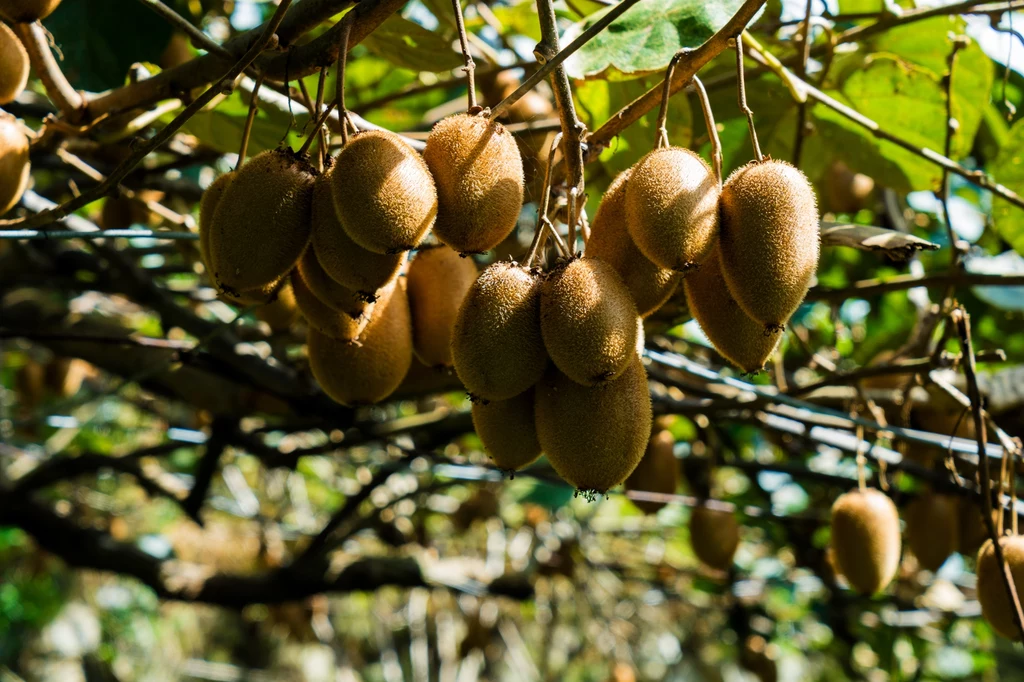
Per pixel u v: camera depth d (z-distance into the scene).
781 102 2.62
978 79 2.68
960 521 2.94
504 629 6.03
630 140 2.33
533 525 4.94
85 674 7.86
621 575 5.04
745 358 1.43
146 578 3.82
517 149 1.43
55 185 3.13
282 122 2.28
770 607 5.39
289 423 3.37
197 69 1.75
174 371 3.22
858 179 3.28
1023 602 2.10
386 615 7.32
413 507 4.57
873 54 2.61
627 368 1.39
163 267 3.40
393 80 3.13
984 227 3.70
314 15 1.50
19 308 3.41
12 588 6.91
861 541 2.41
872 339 3.89
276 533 4.86
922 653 4.59
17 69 1.73
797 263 1.33
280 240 1.39
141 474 3.77
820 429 3.17
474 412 1.46
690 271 1.32
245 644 9.27
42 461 4.12
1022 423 2.98
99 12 2.43
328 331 1.53
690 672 6.54
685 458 3.62
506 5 3.29
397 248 1.32
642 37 1.83
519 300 1.36
